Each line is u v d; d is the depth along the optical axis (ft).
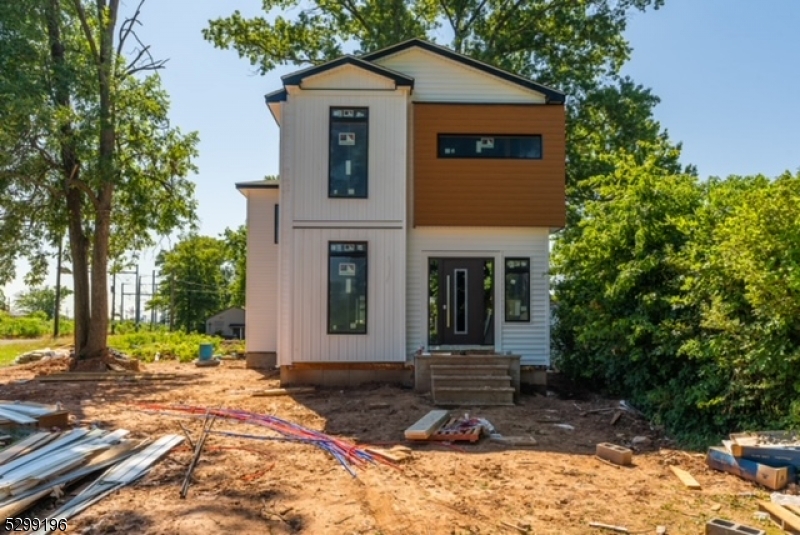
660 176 39.27
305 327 42.32
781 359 24.52
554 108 44.88
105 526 16.15
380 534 16.22
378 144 43.16
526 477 22.02
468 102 45.39
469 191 44.16
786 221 24.63
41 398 37.11
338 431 29.12
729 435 25.20
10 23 46.91
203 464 22.44
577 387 44.45
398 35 76.54
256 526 16.51
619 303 37.09
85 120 51.16
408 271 44.60
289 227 42.65
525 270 45.01
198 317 198.80
